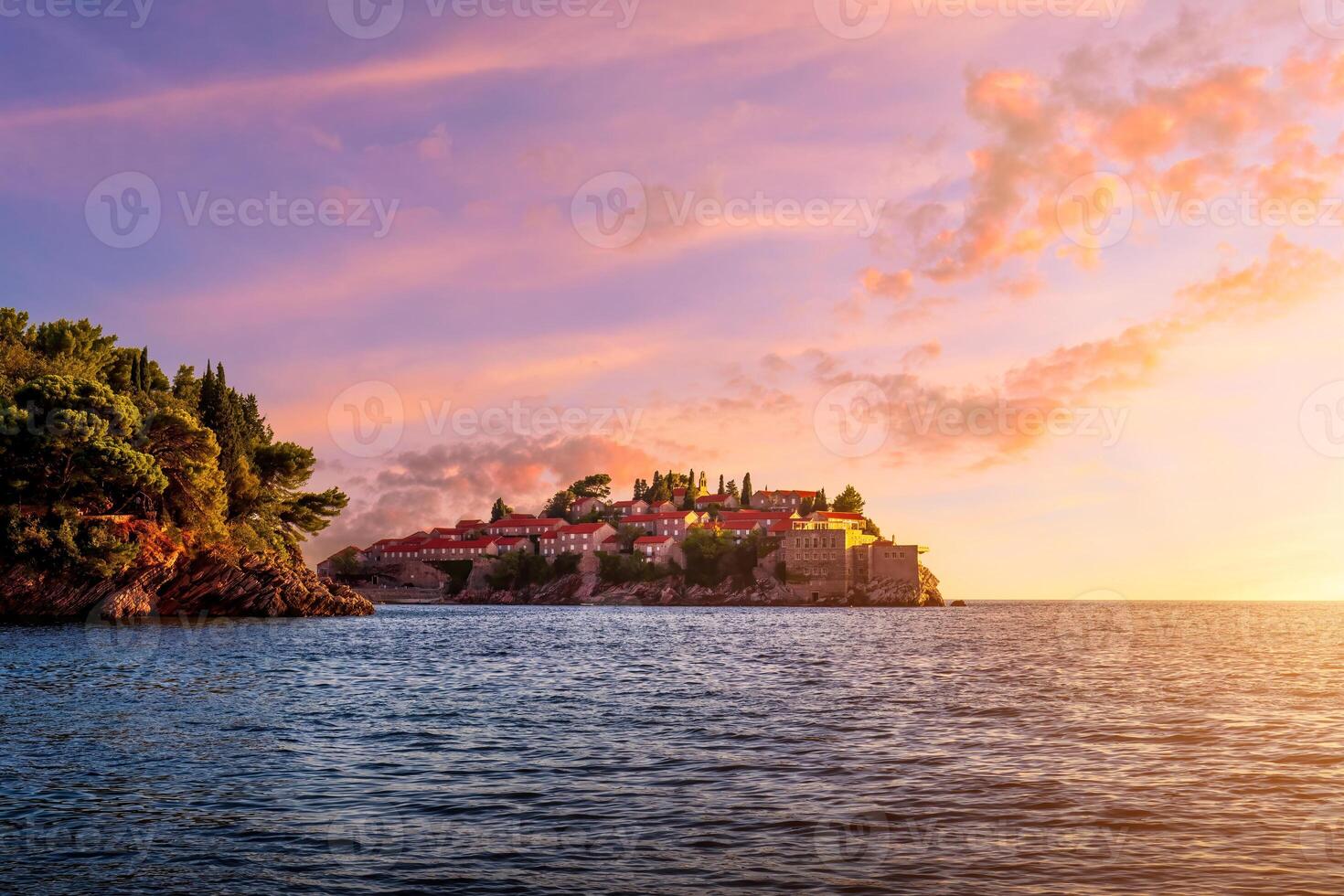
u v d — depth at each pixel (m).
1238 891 13.16
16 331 99.69
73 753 22.83
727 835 15.99
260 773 20.75
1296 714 31.77
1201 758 23.20
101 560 83.25
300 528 116.81
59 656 50.50
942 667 52.31
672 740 25.88
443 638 81.12
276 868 14.12
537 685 41.44
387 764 21.97
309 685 39.81
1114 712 32.19
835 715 31.28
